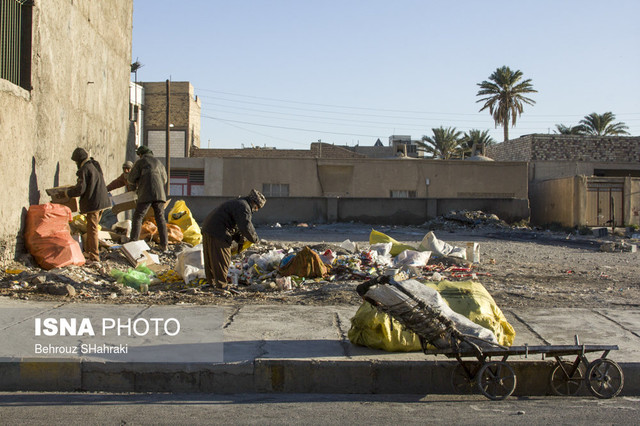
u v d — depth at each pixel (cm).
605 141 4712
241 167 3822
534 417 473
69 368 539
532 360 563
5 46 948
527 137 4756
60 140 1161
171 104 5556
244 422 451
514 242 2130
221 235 882
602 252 1772
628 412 490
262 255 1102
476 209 3173
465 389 552
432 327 527
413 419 465
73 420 449
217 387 545
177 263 991
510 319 734
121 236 1224
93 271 982
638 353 593
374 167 3834
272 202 3027
